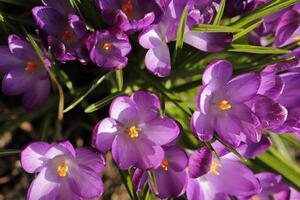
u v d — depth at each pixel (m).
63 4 0.39
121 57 0.38
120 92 0.40
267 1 0.42
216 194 0.41
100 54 0.38
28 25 0.44
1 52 0.40
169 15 0.38
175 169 0.38
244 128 0.38
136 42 0.43
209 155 0.37
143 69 0.45
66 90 0.47
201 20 0.39
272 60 0.40
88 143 0.53
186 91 0.49
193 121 0.38
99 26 0.40
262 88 0.38
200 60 0.45
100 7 0.37
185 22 0.37
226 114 0.39
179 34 0.38
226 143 0.38
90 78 0.50
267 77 0.38
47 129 0.45
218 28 0.39
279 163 0.48
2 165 0.53
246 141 0.39
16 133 0.53
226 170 0.41
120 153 0.38
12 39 0.39
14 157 0.53
